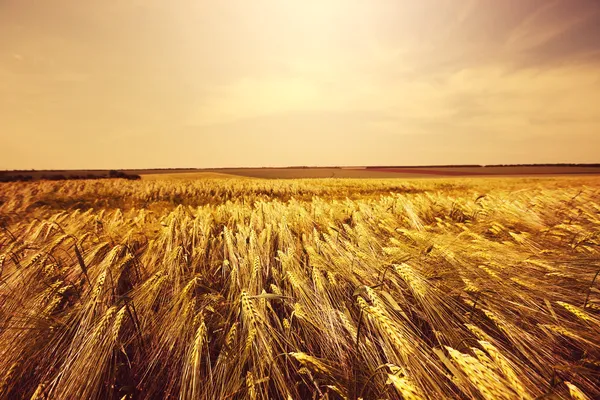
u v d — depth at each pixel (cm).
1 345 138
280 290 193
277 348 151
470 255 218
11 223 468
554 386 113
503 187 1891
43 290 177
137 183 2069
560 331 137
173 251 226
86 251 233
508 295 174
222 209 484
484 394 84
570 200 538
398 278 196
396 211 461
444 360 104
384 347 131
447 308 164
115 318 139
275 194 1612
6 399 130
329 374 121
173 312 159
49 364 142
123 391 138
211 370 131
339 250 251
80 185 1967
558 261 212
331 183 2325
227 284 219
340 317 152
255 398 114
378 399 115
